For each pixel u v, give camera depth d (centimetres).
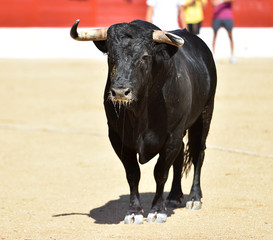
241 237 1361
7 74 4775
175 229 1424
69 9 6712
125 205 1662
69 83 4356
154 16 2803
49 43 5919
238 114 3125
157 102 1393
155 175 1475
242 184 1862
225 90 3906
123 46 1278
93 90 4066
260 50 5744
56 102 3622
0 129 2883
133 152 1455
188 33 1703
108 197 1752
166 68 1378
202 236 1364
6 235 1384
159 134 1416
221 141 2506
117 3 6769
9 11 6638
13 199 1738
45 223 1490
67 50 5894
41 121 3064
